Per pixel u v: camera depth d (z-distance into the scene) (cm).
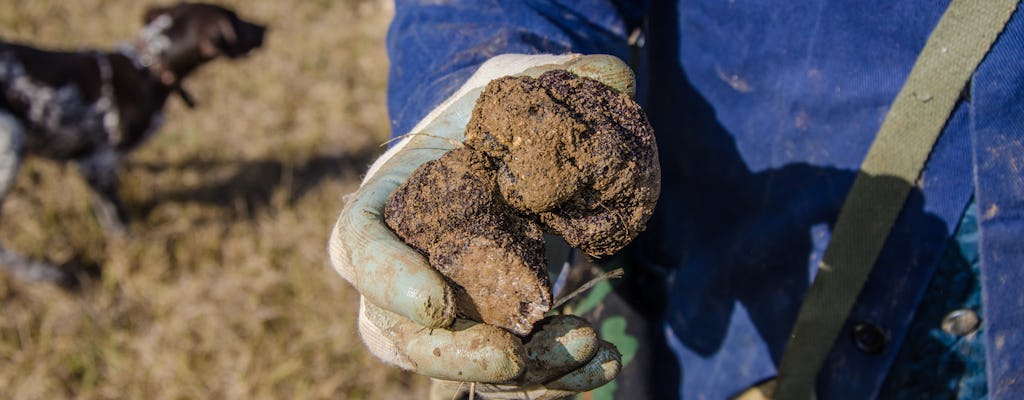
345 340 152
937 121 66
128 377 149
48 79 159
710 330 79
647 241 81
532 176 57
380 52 241
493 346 56
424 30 69
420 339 56
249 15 252
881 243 70
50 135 163
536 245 58
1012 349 70
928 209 69
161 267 168
